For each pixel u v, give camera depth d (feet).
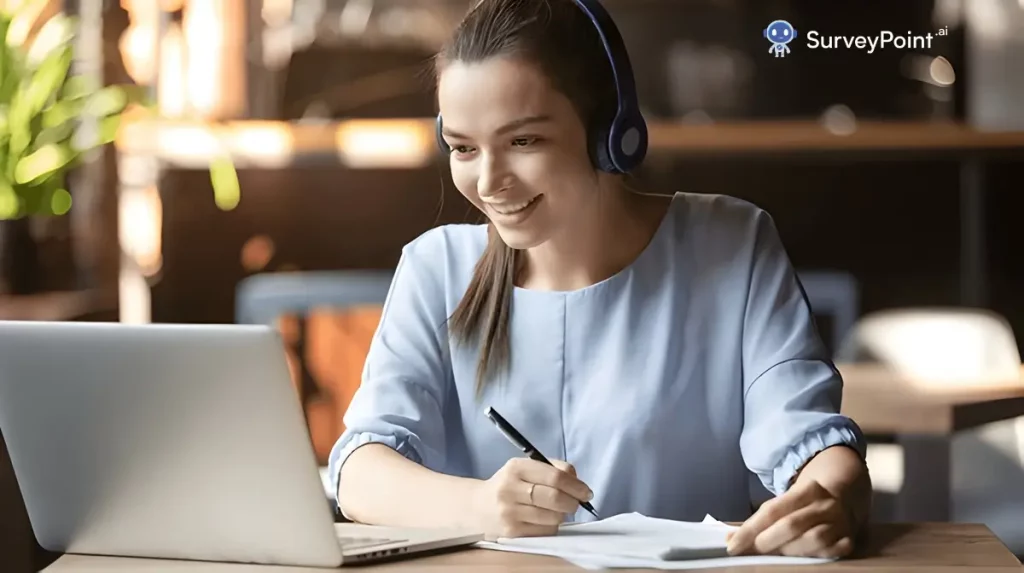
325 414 13.71
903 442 11.43
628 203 8.01
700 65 19.33
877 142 16.80
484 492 6.47
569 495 6.29
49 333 5.80
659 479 7.68
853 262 19.06
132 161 17.12
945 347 14.32
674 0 19.27
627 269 7.85
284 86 18.69
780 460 7.09
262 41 18.60
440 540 6.05
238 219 18.33
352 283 13.30
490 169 6.87
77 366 5.81
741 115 19.30
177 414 5.68
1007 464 12.87
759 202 19.01
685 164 18.76
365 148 16.80
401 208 18.52
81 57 16.48
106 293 16.87
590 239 7.80
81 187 16.92
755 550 5.92
